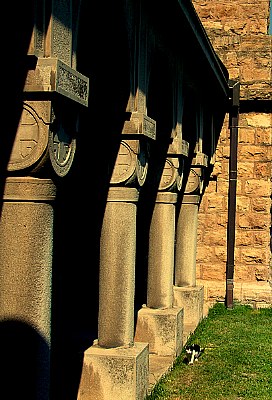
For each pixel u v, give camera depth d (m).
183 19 8.31
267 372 9.38
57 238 10.30
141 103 7.66
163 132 9.76
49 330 5.07
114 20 6.73
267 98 14.38
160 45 8.62
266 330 12.23
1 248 4.90
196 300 12.48
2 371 4.93
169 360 9.56
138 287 11.69
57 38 4.90
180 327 10.16
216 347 10.77
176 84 9.79
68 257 10.28
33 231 4.88
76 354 7.46
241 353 10.38
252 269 14.67
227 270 14.48
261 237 14.64
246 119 14.68
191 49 9.87
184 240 12.77
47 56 4.79
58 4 4.90
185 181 12.48
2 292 4.93
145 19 7.75
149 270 10.15
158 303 10.12
